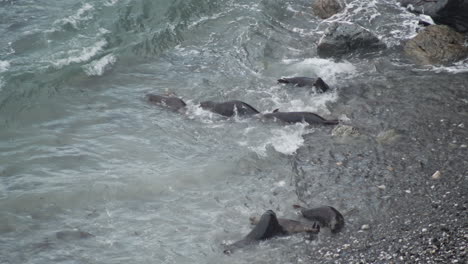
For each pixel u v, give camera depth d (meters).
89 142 18.58
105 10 26.72
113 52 23.81
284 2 28.14
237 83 22.08
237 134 18.94
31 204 15.73
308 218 14.98
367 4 27.77
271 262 13.64
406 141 17.94
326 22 26.59
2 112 19.92
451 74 21.88
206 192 16.30
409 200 15.36
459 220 14.28
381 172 16.64
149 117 19.98
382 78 21.88
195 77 22.55
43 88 21.28
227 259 13.83
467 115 19.12
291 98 20.97
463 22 25.06
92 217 15.36
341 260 13.52
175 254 14.09
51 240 14.55
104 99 21.00
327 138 18.47
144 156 17.95
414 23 26.06
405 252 13.46
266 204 15.78
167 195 16.19
